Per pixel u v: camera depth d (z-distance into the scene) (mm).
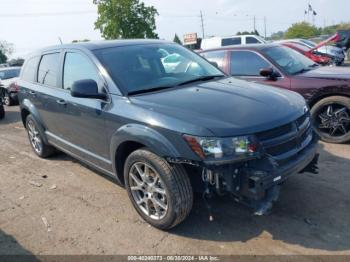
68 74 4500
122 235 3453
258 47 6371
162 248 3207
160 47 4488
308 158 3295
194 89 3701
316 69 6082
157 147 3111
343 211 3562
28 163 5707
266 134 2982
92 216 3844
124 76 3799
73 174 5051
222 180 2910
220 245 3182
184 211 3213
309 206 3689
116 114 3527
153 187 3355
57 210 4043
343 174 4387
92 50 4121
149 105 3340
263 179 2836
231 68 6445
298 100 3652
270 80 5945
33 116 5453
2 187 4844
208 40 18844
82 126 4188
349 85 5242
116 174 3828
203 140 2857
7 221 3900
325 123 5531
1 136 7863
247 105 3236
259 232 3320
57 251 3295
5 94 13102
